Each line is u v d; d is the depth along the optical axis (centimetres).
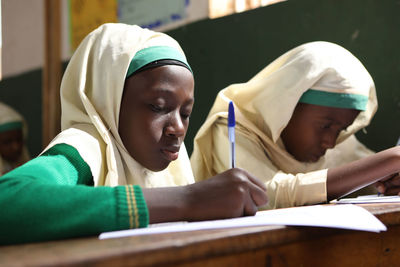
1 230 76
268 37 301
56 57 498
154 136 125
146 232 74
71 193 81
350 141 234
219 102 205
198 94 341
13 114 438
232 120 113
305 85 187
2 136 428
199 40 343
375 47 252
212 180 96
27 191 79
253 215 96
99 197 82
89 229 79
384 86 249
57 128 497
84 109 133
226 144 187
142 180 128
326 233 79
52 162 101
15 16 555
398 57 243
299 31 284
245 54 314
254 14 308
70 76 136
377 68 251
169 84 126
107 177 118
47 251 62
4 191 79
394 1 244
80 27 472
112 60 129
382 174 141
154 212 88
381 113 250
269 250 72
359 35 257
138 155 127
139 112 125
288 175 167
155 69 127
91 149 116
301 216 84
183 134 130
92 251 58
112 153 119
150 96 125
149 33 138
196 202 91
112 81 127
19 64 553
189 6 365
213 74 333
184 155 153
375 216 90
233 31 321
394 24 244
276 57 296
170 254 60
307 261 77
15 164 434
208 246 64
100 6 449
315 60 190
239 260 68
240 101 202
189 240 63
